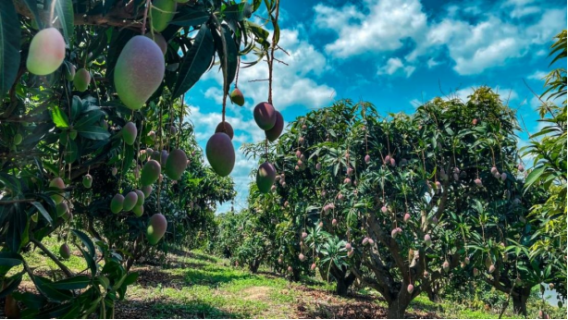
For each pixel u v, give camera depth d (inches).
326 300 231.6
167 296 212.5
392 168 161.2
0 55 20.9
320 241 164.6
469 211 156.9
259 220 302.4
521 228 149.0
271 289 258.5
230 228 442.9
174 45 40.5
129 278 43.1
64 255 58.1
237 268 406.0
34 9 21.9
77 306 38.4
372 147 164.9
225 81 32.5
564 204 93.0
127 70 21.9
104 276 40.6
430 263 174.7
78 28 45.9
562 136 77.1
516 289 174.9
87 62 48.6
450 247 147.8
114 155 62.7
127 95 22.0
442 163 159.5
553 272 147.7
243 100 36.5
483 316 201.0
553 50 82.5
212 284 271.1
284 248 273.6
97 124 54.0
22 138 49.7
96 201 115.7
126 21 33.2
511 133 159.2
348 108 182.9
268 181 35.1
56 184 49.3
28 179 49.0
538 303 234.8
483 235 140.9
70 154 46.5
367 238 158.4
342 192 156.2
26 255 229.1
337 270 248.4
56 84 50.5
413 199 158.1
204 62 32.1
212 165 30.6
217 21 32.8
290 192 192.9
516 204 150.1
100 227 194.4
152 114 60.5
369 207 148.7
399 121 165.9
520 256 152.3
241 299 222.5
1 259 38.0
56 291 38.6
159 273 296.8
